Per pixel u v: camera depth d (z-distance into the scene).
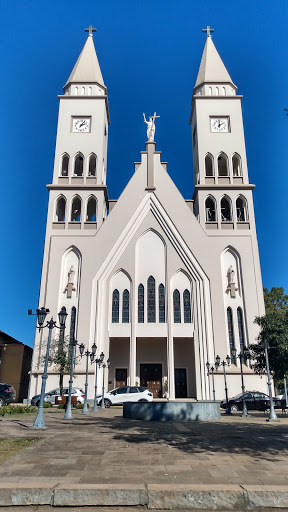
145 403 19.34
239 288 38.78
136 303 37.91
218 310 37.41
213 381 32.09
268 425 16.44
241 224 40.62
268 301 50.19
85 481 6.55
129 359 38.50
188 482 6.58
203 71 48.34
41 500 5.97
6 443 10.41
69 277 38.69
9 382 49.03
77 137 43.97
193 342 37.69
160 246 40.19
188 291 38.78
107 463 7.96
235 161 45.06
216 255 39.34
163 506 5.91
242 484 6.45
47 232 40.19
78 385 34.91
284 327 26.61
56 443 10.56
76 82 46.69
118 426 15.43
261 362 28.02
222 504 5.93
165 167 44.41
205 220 40.84
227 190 41.91
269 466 7.79
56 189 41.81
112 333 36.84
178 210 41.00
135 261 39.38
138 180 42.25
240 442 10.97
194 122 47.19
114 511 5.78
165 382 37.22
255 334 36.62
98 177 42.47
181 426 15.62
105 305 37.72
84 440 11.20
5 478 6.69
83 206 41.22
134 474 7.06
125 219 40.59
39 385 35.00
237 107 45.34
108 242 39.69
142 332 36.91
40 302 37.81
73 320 37.44
